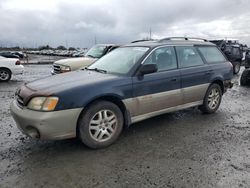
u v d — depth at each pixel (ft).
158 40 18.20
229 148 13.80
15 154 12.96
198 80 18.29
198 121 18.31
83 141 13.15
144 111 15.35
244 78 35.42
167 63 16.78
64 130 12.44
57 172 11.28
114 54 17.89
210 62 19.71
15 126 17.13
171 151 13.39
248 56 36.29
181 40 19.06
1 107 22.34
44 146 13.92
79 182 10.55
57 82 13.75
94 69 16.83
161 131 16.24
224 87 20.74
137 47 17.13
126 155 12.94
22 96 13.10
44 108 12.06
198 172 11.32
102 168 11.65
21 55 147.33
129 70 15.08
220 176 10.98
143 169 11.57
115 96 13.94
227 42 53.98
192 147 13.91
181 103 17.46
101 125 13.62
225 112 20.90
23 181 10.58
